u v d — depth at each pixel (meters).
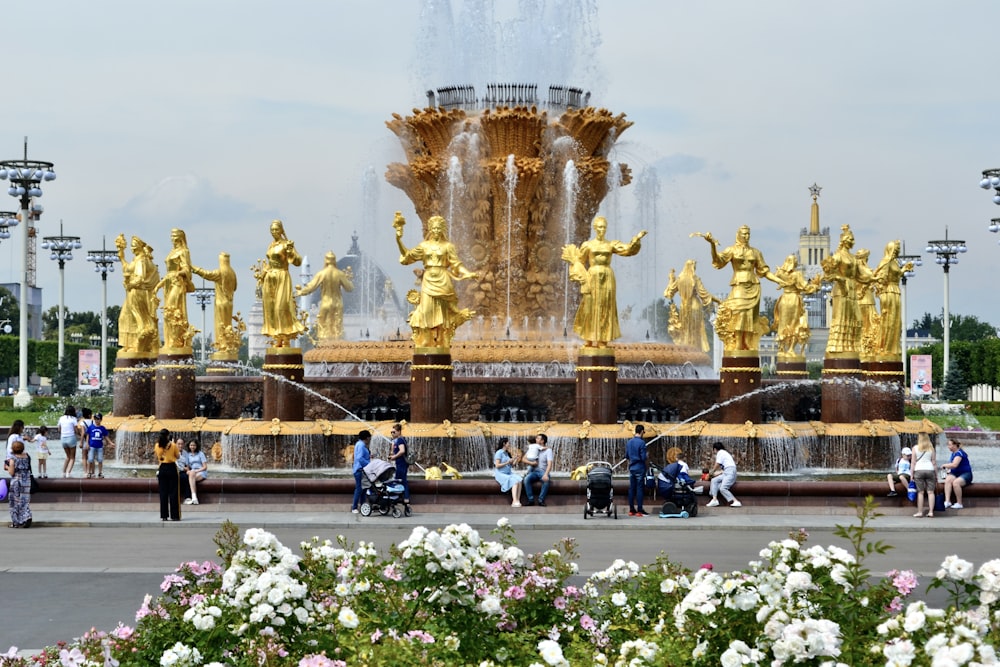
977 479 33.03
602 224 29.03
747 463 29.22
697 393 32.00
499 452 24.61
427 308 28.27
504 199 35.47
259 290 31.89
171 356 32.56
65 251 75.00
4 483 23.34
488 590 10.33
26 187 59.66
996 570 9.26
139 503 24.34
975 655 8.02
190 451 24.86
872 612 9.49
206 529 22.14
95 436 29.38
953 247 71.19
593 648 10.08
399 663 8.93
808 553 10.26
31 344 106.50
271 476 28.53
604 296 28.67
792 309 39.47
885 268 36.19
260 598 9.60
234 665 9.33
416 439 27.67
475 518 23.22
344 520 22.64
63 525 22.50
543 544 19.94
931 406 65.31
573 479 25.06
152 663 9.67
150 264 35.06
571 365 33.41
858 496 24.30
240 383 34.66
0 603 15.11
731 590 9.57
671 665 9.12
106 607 14.87
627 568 11.50
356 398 31.98
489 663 9.25
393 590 10.31
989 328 169.25
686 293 41.84
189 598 10.18
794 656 8.45
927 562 18.48
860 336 33.59
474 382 31.47
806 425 31.33
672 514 23.42
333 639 9.62
